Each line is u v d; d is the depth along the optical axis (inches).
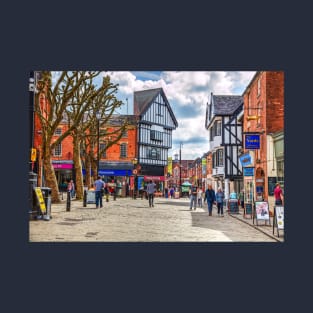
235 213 874.8
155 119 2182.6
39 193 595.8
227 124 1491.1
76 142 1171.9
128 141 2046.0
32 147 534.0
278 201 741.3
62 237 464.8
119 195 1740.9
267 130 861.2
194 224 646.5
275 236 507.5
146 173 2119.8
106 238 472.4
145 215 780.0
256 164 954.1
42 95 1128.8
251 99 1049.5
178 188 2354.8
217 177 1619.1
